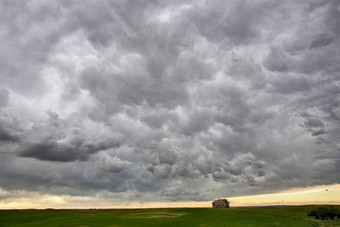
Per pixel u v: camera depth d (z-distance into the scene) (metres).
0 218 83.50
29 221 74.12
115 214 89.75
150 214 85.12
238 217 72.31
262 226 52.72
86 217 80.00
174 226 53.78
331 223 57.84
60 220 73.44
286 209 106.88
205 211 94.69
